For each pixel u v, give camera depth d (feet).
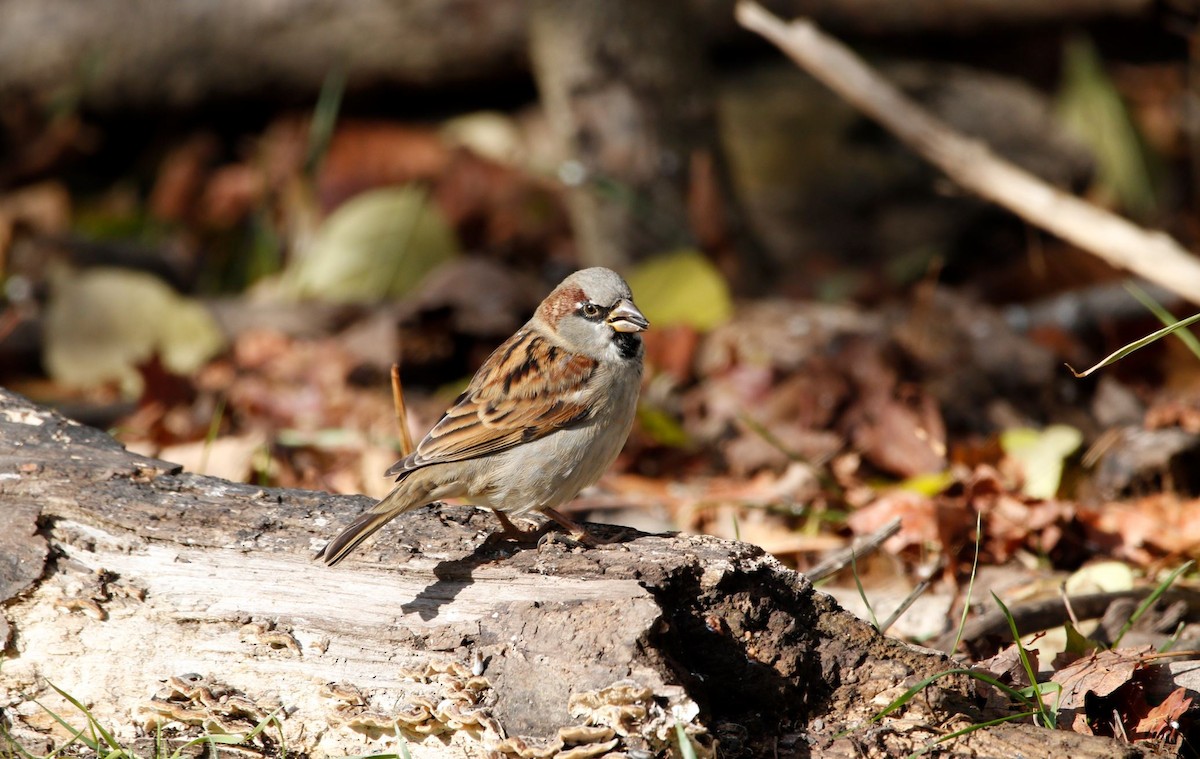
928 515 29.40
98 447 22.79
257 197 57.62
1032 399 39.32
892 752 18.72
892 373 37.81
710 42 57.21
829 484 32.96
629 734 17.87
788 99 56.29
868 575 29.60
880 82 39.60
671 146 46.39
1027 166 54.85
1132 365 42.47
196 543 20.99
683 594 19.67
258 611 20.38
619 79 45.80
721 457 37.86
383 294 49.26
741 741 18.74
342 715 19.65
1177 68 61.11
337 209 55.57
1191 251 51.37
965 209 53.42
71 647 20.79
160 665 20.56
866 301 49.47
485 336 44.80
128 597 20.75
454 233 52.19
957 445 35.12
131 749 20.16
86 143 60.34
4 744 20.40
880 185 54.08
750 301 47.50
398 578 20.42
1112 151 54.95
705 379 41.78
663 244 46.83
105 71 58.34
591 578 19.62
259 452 34.53
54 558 20.99
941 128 39.42
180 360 45.19
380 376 43.60
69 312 45.75
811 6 56.29
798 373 39.17
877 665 19.74
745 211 49.01
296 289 49.57
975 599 27.71
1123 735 19.84
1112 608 25.21
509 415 23.67
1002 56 59.16
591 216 47.67
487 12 55.88
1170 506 31.27
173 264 53.83
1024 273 50.08
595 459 24.38
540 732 18.49
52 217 57.31
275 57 57.57
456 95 59.21
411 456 23.30
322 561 20.74
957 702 19.47
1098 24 57.98
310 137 58.75
